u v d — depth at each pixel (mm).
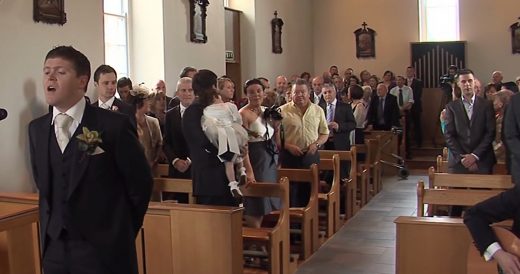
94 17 5809
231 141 3779
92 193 2311
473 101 5332
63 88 2279
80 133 2316
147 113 5598
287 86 9047
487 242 2207
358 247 5590
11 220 3324
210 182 3836
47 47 5234
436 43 13227
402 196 8203
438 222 3021
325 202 6102
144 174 2430
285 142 5770
